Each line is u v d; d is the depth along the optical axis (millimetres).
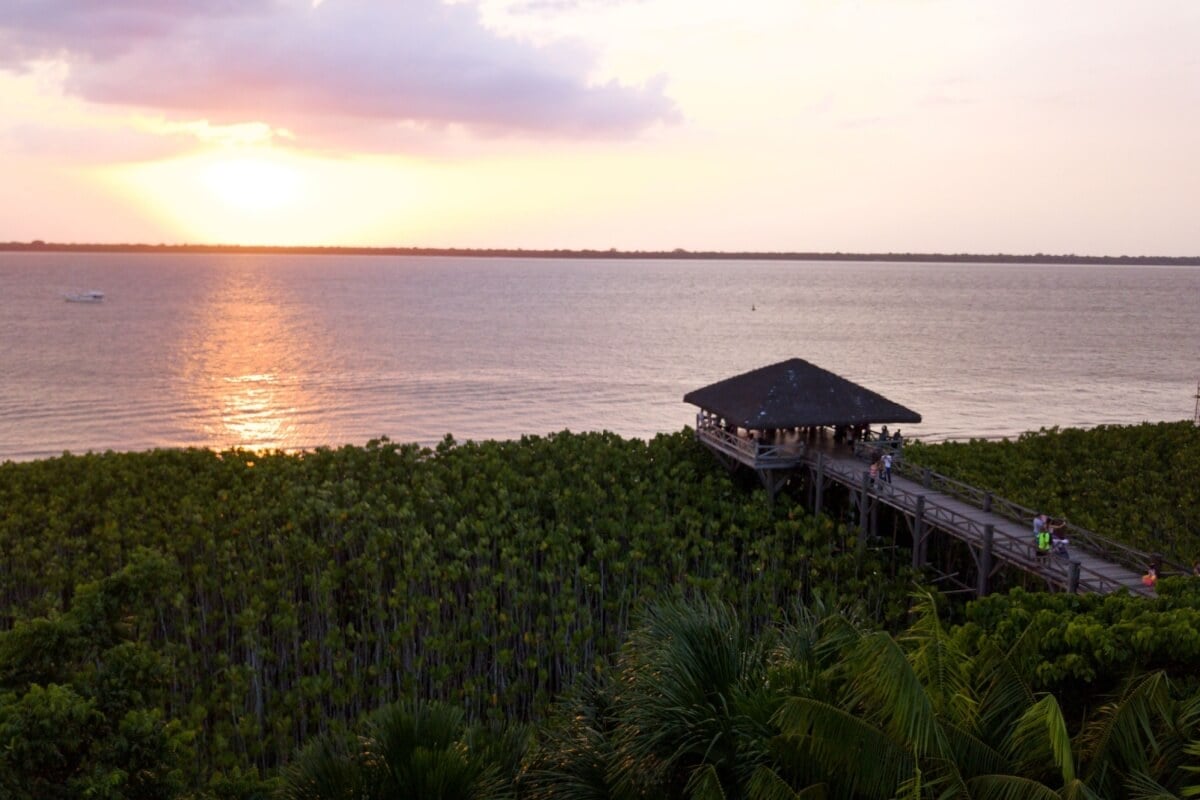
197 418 91875
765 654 16578
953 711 14086
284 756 31344
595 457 52812
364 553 40656
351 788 16125
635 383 116625
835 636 15039
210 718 33719
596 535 42219
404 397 104938
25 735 16188
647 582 39938
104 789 16078
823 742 13125
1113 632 18703
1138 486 49938
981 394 111250
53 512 44469
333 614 38812
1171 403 105750
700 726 15086
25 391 105250
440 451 55781
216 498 48000
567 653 34719
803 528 41875
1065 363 140625
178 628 37281
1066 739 12438
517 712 36000
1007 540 32906
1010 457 54750
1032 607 22219
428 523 44938
